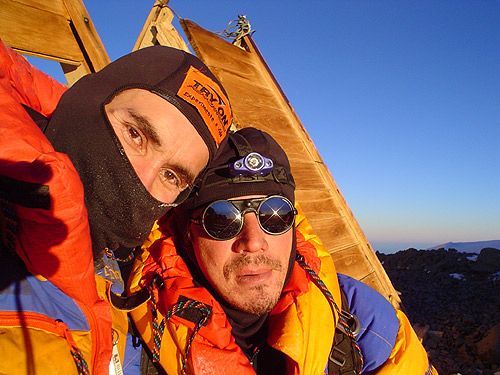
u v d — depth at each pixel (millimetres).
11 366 322
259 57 1903
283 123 1711
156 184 506
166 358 517
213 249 574
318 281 597
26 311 354
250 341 608
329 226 1512
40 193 311
